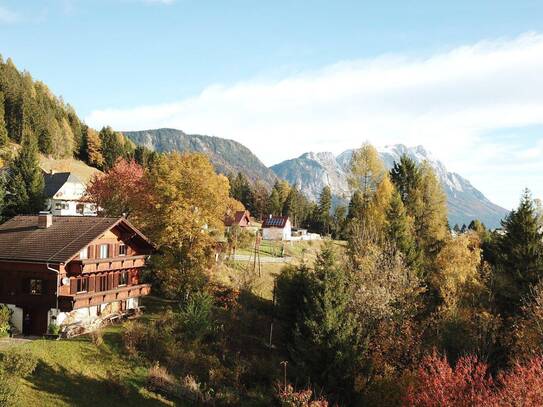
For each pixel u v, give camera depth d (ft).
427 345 131.34
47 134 508.12
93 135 573.33
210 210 164.45
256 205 536.01
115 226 141.59
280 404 106.11
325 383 113.80
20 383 92.38
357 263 157.48
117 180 206.08
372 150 244.83
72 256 120.78
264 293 189.37
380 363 121.29
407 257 175.11
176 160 167.63
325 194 483.10
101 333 123.85
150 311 151.53
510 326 140.97
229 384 120.57
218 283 174.91
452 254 166.09
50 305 121.49
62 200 306.76
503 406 71.00
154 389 107.45
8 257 123.65
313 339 116.78
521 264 162.09
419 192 221.87
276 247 281.13
